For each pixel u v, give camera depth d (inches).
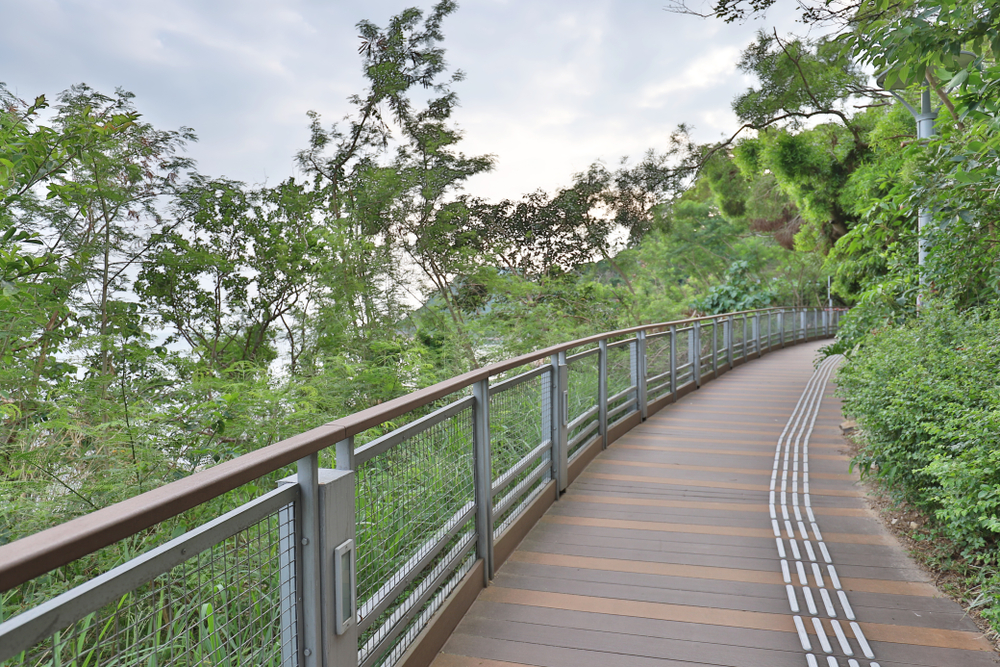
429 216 473.1
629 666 105.3
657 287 821.2
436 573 112.0
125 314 359.3
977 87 162.4
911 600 126.1
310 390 207.9
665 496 195.5
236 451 166.6
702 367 448.1
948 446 137.9
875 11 174.4
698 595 130.2
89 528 42.2
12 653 38.0
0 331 197.0
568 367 214.5
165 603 54.1
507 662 106.7
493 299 493.4
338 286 395.9
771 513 179.2
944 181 197.5
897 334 206.5
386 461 94.7
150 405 174.2
